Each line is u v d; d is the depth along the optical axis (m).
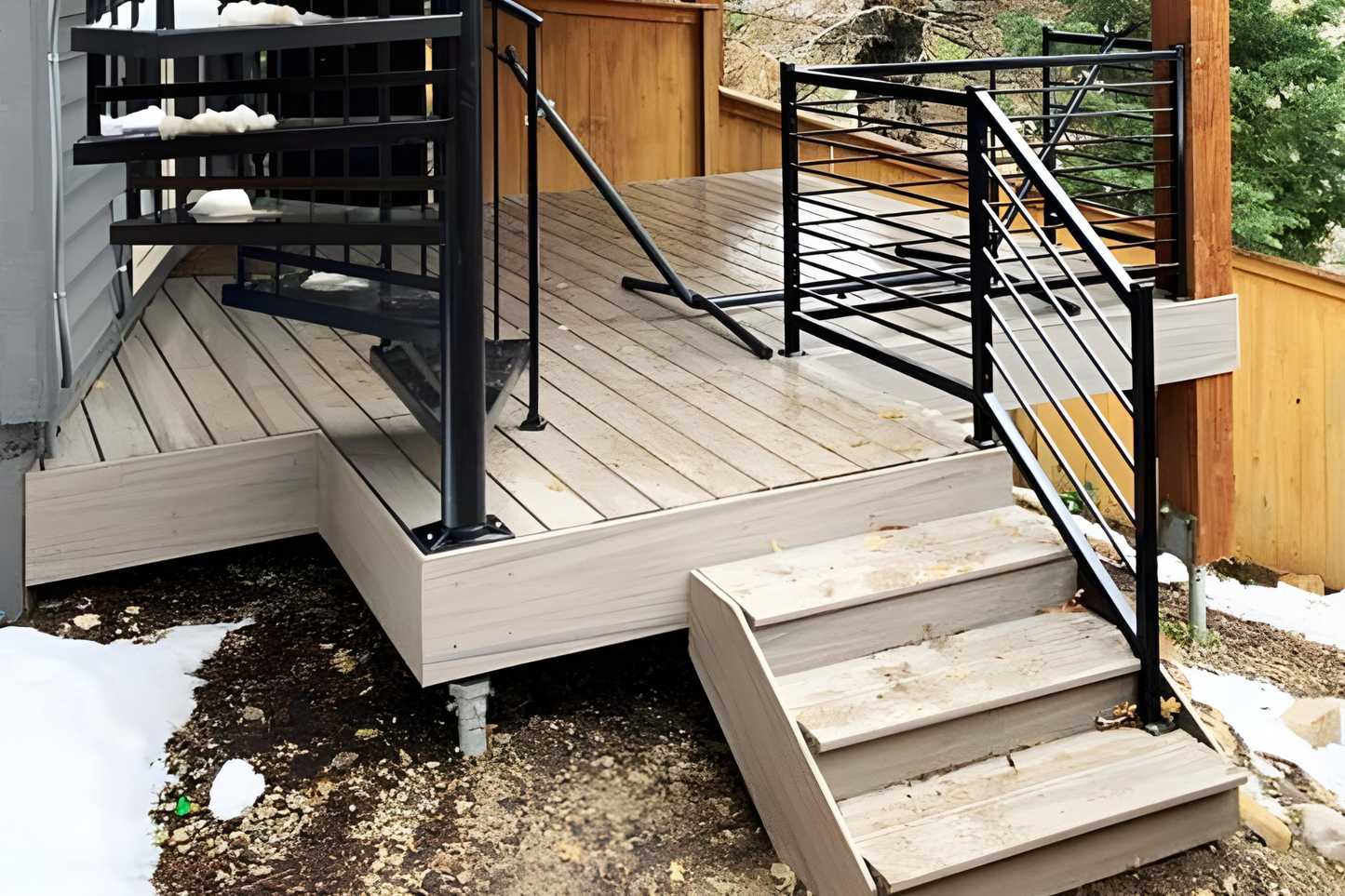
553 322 4.07
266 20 2.19
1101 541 5.56
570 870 2.31
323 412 3.17
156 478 2.88
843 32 11.78
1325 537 5.66
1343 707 3.60
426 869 2.27
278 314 2.73
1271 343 5.75
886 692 2.37
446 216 2.24
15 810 2.16
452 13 2.12
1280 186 8.50
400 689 2.77
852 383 3.44
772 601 2.42
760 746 2.36
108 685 2.53
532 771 2.57
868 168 6.75
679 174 7.21
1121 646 2.55
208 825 2.32
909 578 2.53
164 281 4.35
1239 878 2.44
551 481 2.69
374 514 2.57
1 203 2.65
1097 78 9.20
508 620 2.39
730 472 2.74
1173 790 2.30
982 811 2.23
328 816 2.38
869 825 2.19
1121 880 2.36
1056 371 3.83
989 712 2.38
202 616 2.99
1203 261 4.04
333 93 3.11
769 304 4.29
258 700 2.68
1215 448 4.18
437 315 2.53
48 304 2.72
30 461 2.79
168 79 3.26
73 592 3.00
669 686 2.93
